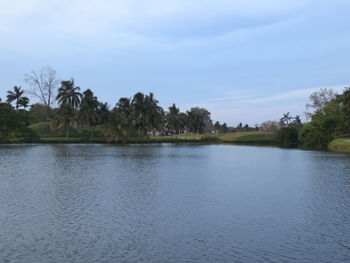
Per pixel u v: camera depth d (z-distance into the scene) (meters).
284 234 15.82
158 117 133.75
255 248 14.00
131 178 32.72
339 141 103.31
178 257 12.95
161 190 26.47
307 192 26.28
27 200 22.17
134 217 18.41
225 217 18.64
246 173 38.16
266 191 26.59
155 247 13.97
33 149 75.44
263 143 154.12
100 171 37.75
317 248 14.08
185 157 61.50
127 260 12.61
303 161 54.69
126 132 115.06
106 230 16.11
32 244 14.19
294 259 12.92
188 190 26.64
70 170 38.12
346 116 113.88
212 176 35.28
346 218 18.66
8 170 37.22
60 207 20.41
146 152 72.94
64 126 122.44
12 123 94.75
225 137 185.38
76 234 15.48
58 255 13.02
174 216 18.69
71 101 124.31
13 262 12.34
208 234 15.68
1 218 17.94
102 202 21.89
